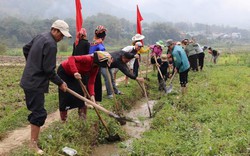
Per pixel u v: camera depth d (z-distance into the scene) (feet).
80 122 13.47
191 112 16.60
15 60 55.72
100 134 14.02
